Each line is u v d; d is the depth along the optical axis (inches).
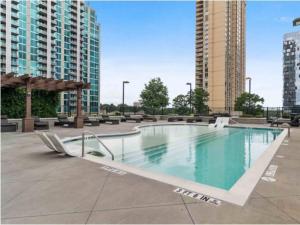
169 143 456.1
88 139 450.9
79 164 218.5
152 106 1209.4
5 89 664.4
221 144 453.4
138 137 529.3
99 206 125.1
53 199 135.1
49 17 2999.5
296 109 922.7
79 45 3410.4
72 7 3312.0
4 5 2551.7
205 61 2925.7
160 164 302.7
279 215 113.3
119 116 1003.3
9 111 673.0
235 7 2999.5
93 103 3604.8
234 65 3034.0
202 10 3095.5
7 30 2576.3
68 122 668.7
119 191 147.0
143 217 112.1
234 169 279.6
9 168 204.7
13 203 129.6
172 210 119.3
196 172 267.1
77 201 132.0
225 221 107.3
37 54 2866.6
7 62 2566.4
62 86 624.4
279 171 190.4
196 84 3144.7
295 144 333.4
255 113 1071.6
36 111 758.5
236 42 3051.2
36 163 222.8
